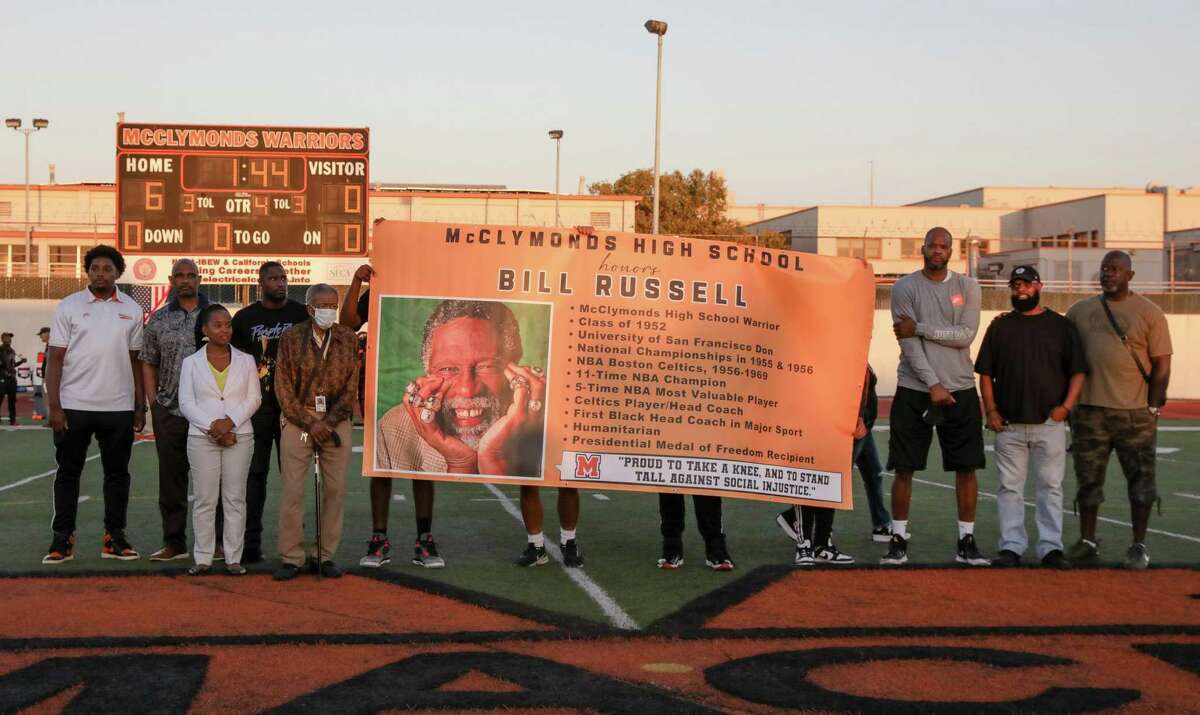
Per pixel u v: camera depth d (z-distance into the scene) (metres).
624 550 8.38
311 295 7.12
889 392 35.00
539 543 7.71
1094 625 5.99
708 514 7.63
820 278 7.77
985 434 20.22
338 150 24.27
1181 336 36.28
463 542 8.70
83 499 11.17
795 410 7.69
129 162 23.92
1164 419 25.58
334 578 7.12
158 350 7.66
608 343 7.61
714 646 5.55
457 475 7.49
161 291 24.00
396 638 5.61
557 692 4.77
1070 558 7.93
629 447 7.56
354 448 17.34
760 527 9.59
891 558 7.75
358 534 9.10
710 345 7.65
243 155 24.11
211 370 7.21
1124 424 7.75
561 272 7.62
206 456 7.19
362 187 24.31
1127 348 7.75
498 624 5.95
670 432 7.59
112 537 7.79
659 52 28.69
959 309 7.60
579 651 5.44
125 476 7.85
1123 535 9.32
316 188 24.27
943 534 9.29
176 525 7.77
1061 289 49.00
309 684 4.86
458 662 5.21
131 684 4.84
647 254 7.67
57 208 45.56
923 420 7.69
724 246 7.73
